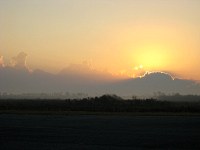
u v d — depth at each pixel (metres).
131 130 45.97
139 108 102.25
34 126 50.78
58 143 34.94
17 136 40.09
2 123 55.12
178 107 103.12
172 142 35.84
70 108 103.69
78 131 44.94
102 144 34.44
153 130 46.16
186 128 48.50
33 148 31.95
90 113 81.25
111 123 55.81
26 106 114.31
